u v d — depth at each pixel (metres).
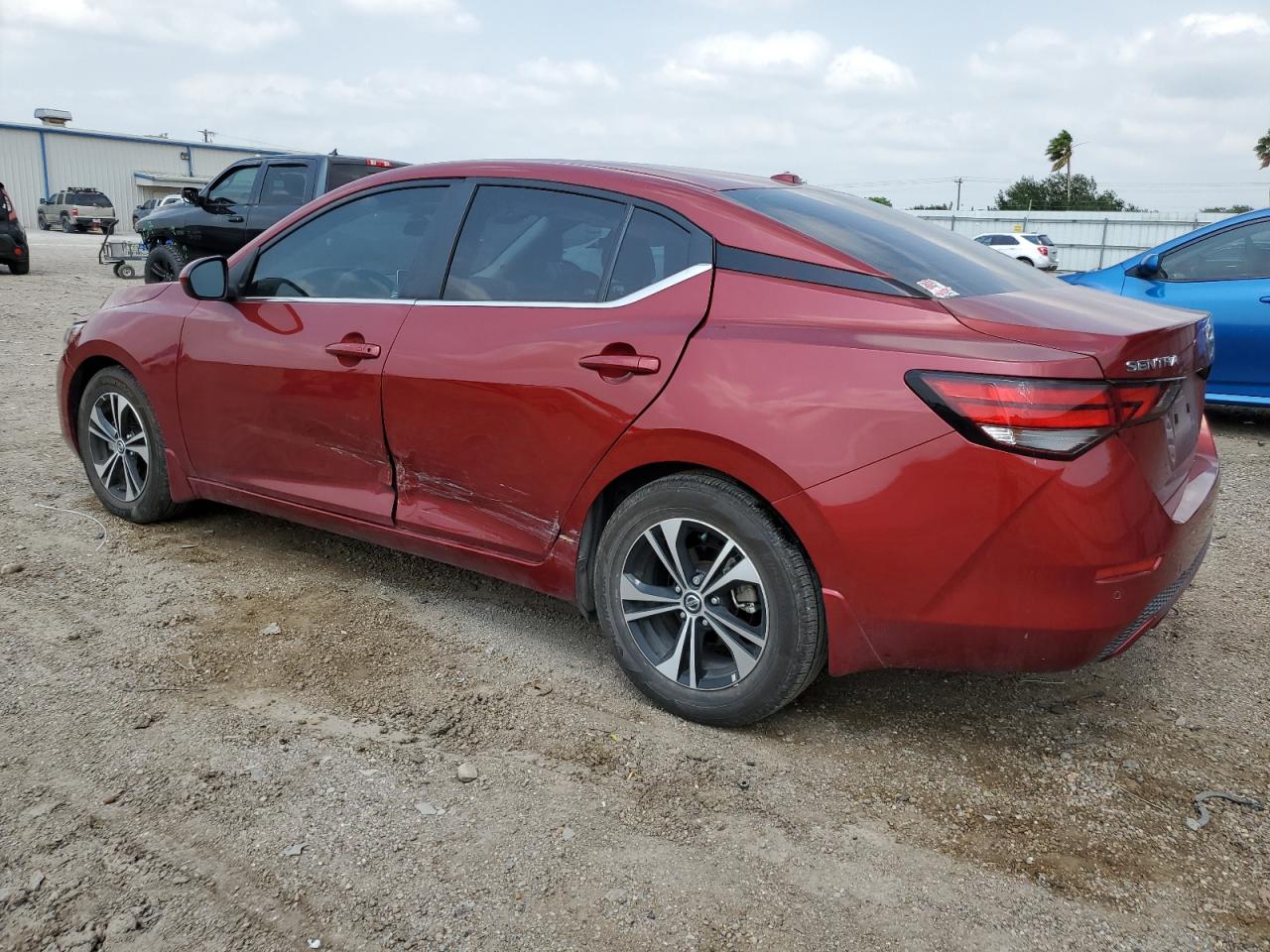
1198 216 34.94
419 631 3.42
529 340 2.99
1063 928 2.07
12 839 2.21
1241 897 2.17
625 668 2.95
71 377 4.42
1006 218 38.22
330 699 2.91
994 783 2.61
